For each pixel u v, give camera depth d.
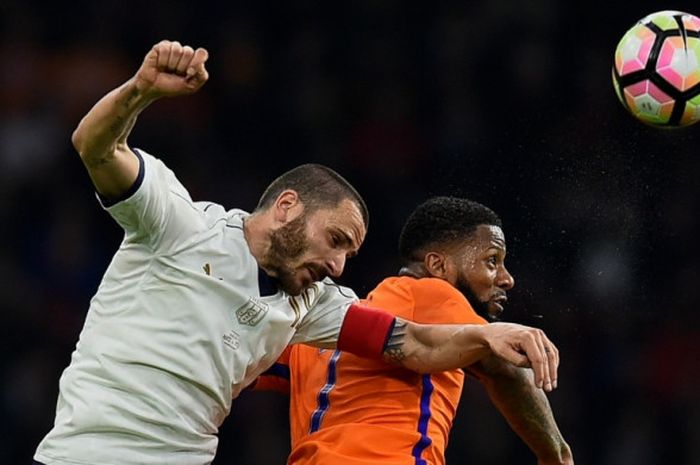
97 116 14.97
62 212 42.75
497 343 16.44
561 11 48.72
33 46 47.00
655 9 48.28
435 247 18.22
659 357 40.12
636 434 39.25
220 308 16.36
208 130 45.94
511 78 47.53
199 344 16.23
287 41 49.28
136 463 16.17
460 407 35.69
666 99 17.81
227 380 16.53
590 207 37.34
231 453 36.94
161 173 16.02
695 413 39.78
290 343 17.50
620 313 39.03
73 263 41.50
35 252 41.84
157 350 16.11
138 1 48.72
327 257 16.75
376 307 17.95
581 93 47.16
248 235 16.81
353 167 45.56
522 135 46.06
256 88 47.78
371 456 16.86
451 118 46.72
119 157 15.35
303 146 46.50
